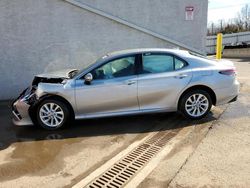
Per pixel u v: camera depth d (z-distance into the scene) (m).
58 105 6.18
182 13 9.51
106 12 9.39
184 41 9.65
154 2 9.43
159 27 9.55
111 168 4.46
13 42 9.27
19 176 4.36
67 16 9.27
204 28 9.62
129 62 6.17
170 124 6.23
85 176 4.27
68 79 6.23
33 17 9.19
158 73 6.15
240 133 5.43
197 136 5.42
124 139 5.59
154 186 3.85
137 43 9.54
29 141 5.77
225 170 4.11
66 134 6.02
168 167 4.31
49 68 9.49
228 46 31.02
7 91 9.54
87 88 6.06
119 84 6.05
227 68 6.32
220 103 6.35
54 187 4.01
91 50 9.50
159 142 5.32
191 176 4.01
